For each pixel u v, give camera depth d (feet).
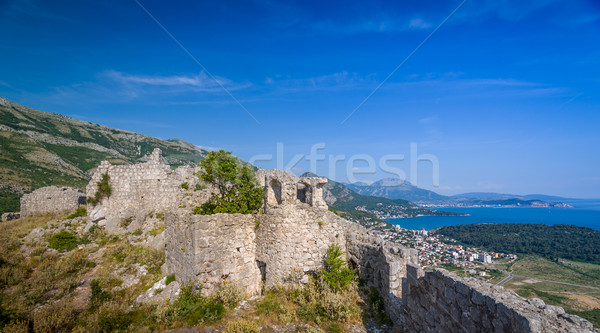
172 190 88.02
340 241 55.21
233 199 59.98
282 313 43.32
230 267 53.21
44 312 47.70
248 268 55.31
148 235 77.61
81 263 67.92
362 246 50.83
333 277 47.88
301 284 50.80
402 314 36.65
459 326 25.43
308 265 51.96
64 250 74.79
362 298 45.93
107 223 85.87
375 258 46.93
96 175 89.45
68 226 86.33
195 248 49.75
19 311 48.29
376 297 44.75
